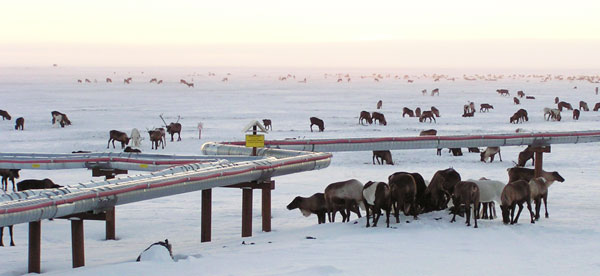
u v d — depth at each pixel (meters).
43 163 25.11
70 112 76.56
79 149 46.66
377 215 19.30
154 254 15.84
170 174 19.69
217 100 102.50
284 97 111.62
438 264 15.30
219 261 15.59
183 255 16.45
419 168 37.66
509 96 116.00
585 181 32.41
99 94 118.62
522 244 17.27
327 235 18.72
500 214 22.58
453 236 18.03
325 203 22.06
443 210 21.12
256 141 26.02
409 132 55.94
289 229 22.16
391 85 173.88
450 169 20.61
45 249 19.98
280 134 54.59
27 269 17.05
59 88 141.38
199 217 25.05
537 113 76.81
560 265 15.23
